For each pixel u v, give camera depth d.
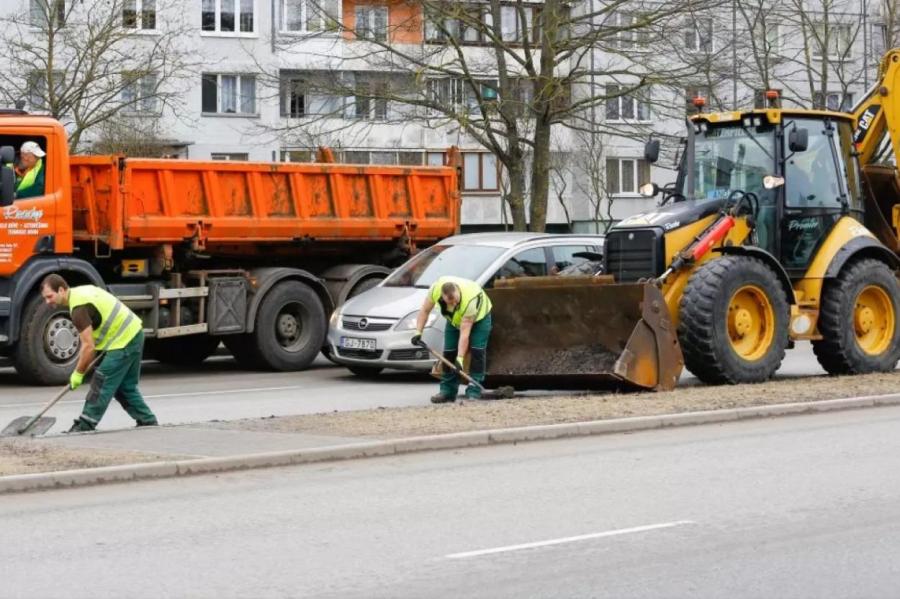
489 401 19.56
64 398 23.30
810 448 15.69
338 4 51.12
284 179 27.94
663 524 11.62
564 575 9.87
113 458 14.47
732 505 12.42
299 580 9.77
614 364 20.31
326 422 17.28
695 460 14.95
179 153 68.12
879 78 25.44
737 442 16.22
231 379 26.69
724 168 22.88
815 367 26.91
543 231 40.88
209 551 10.73
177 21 58.31
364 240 29.31
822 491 13.08
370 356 24.89
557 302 20.78
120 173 25.52
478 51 61.31
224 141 68.94
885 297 23.31
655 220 21.36
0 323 24.77
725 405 18.61
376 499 12.87
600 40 40.47
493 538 11.12
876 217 25.09
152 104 61.38
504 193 63.50
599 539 11.06
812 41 69.81
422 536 11.22
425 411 18.27
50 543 11.07
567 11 43.66
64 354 25.38
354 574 9.93
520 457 15.31
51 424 16.95
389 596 9.32
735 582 9.68
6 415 20.83
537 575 9.88
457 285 20.17
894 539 11.04
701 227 21.59
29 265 24.84
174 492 13.33
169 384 25.81
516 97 42.06
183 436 16.19
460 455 15.50
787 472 14.12
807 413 18.75
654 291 20.11
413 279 25.92
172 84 63.25
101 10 51.38
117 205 25.45
